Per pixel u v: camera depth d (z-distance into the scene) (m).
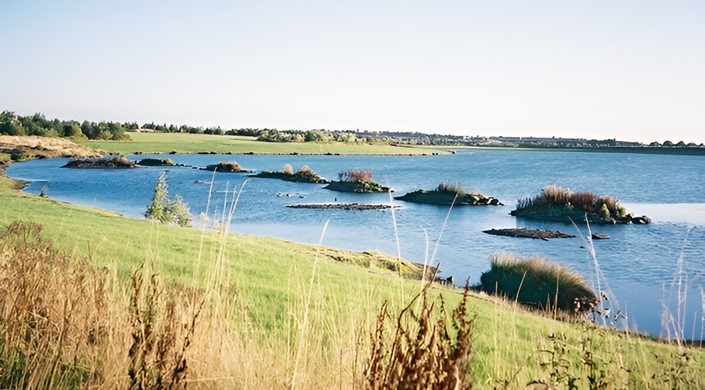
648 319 19.55
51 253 6.64
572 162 198.50
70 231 17.27
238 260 15.72
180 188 77.50
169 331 3.88
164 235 20.19
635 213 60.59
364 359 3.36
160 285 4.80
